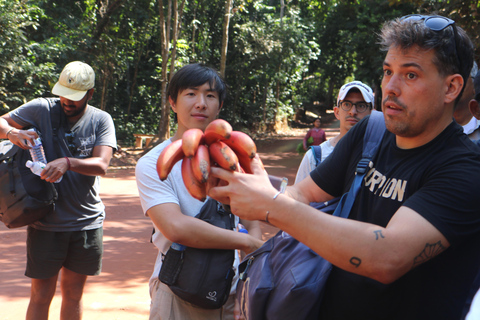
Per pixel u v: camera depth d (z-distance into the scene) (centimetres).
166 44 1905
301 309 148
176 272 216
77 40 1988
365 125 169
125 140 2228
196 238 216
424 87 135
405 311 141
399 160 148
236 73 2844
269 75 2872
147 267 566
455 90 139
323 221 128
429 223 125
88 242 348
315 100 5438
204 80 243
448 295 136
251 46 2753
